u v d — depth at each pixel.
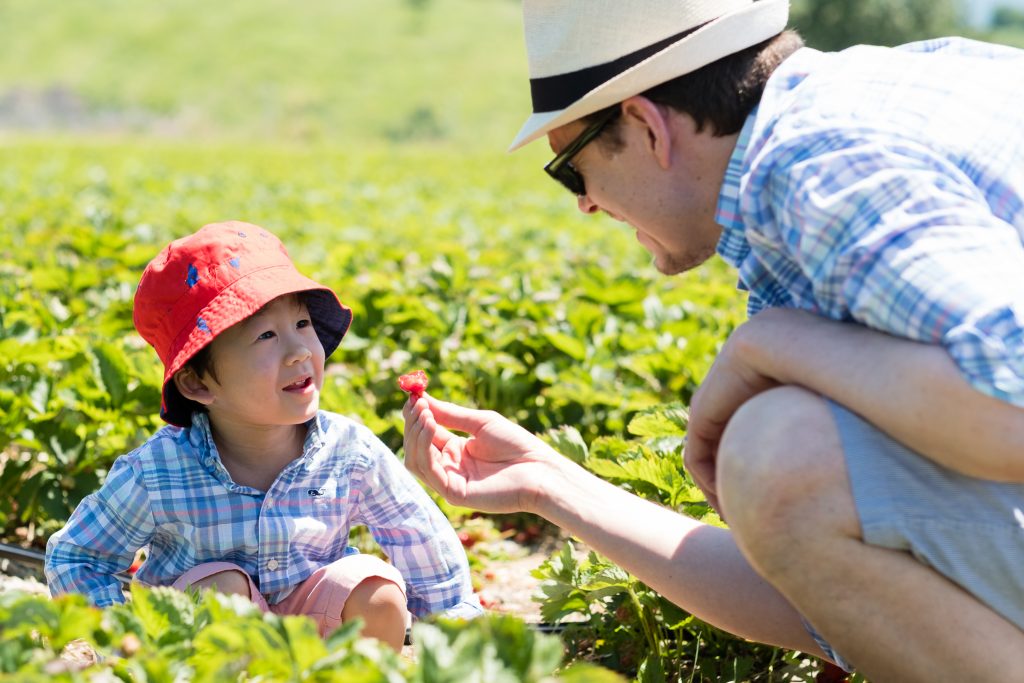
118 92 68.31
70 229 8.52
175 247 2.91
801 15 59.19
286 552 2.91
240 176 20.17
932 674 2.31
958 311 2.14
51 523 4.23
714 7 2.58
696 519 3.21
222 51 73.25
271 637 1.97
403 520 3.08
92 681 2.04
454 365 5.62
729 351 2.47
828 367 2.28
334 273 7.24
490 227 12.01
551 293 6.29
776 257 2.46
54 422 4.18
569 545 3.26
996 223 2.24
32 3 79.94
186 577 2.76
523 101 67.50
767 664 3.19
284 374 2.87
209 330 2.79
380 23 78.88
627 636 3.31
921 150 2.29
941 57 2.54
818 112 2.38
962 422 2.15
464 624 2.00
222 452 2.99
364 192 17.31
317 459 2.99
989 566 2.29
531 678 1.85
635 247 10.71
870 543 2.27
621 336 5.81
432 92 68.25
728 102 2.50
